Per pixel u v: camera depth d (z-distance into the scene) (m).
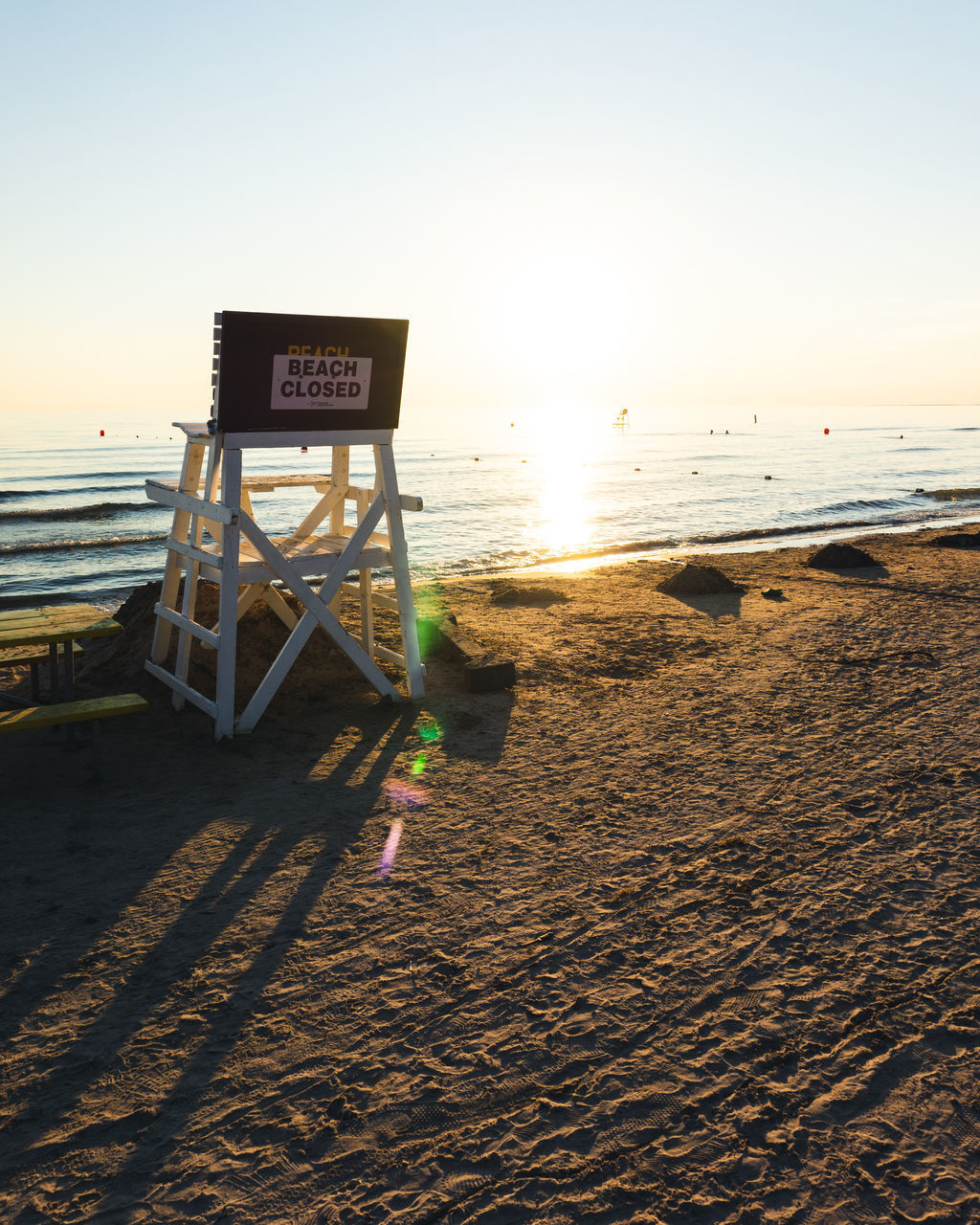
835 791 5.32
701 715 6.80
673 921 3.92
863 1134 2.67
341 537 7.24
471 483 47.25
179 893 4.13
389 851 4.59
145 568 20.19
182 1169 2.54
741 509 32.81
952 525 25.80
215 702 6.16
